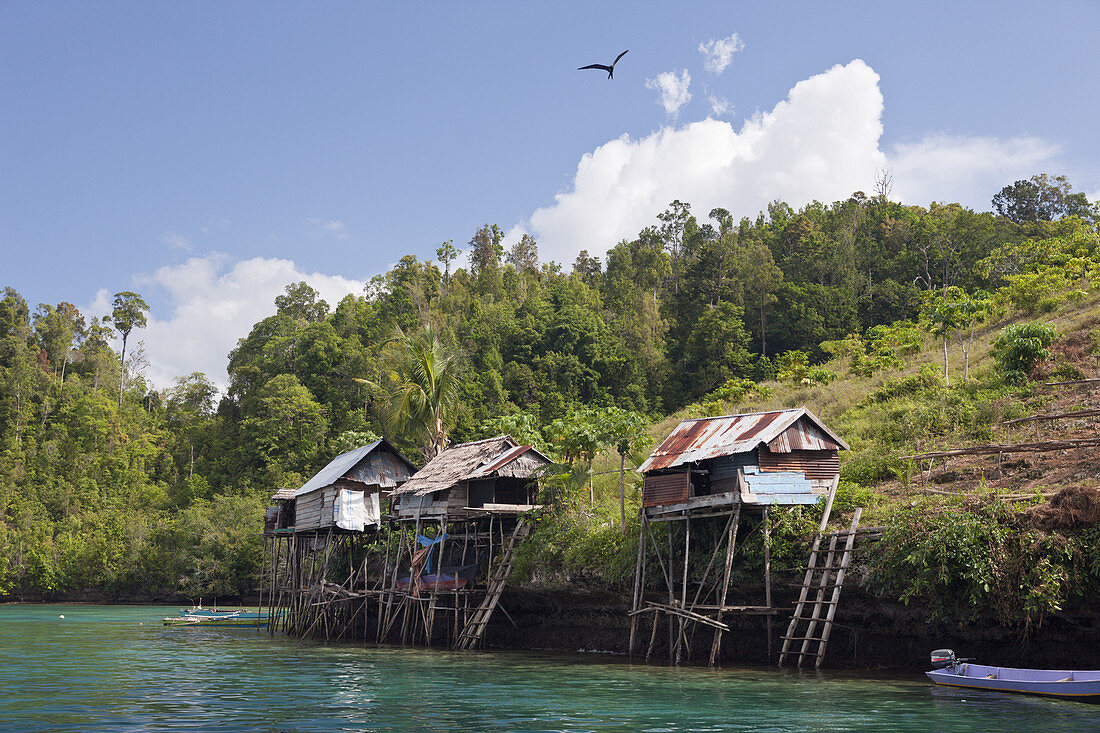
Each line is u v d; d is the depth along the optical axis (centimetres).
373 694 2128
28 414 11556
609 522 3341
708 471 2881
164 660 3044
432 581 3678
